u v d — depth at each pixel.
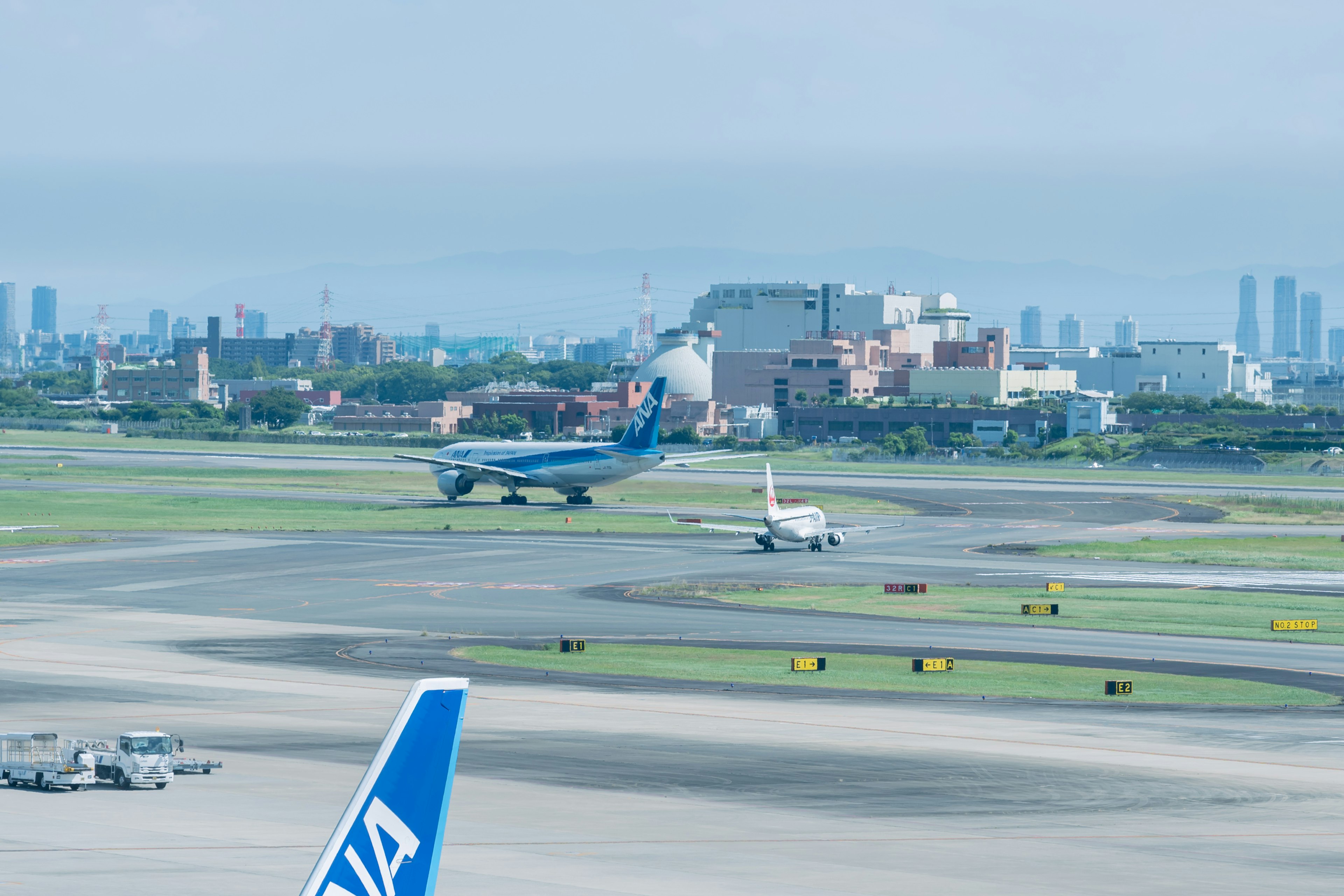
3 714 165.50
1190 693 189.75
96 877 91.62
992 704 180.62
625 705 176.25
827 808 119.06
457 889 90.25
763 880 94.00
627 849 102.81
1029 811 118.88
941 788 128.38
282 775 131.75
